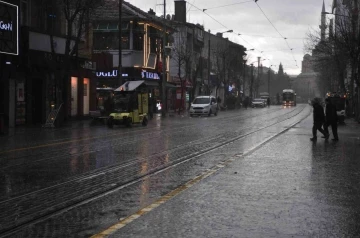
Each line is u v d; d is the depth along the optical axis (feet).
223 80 249.96
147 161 43.21
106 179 33.71
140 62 157.89
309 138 70.18
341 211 24.08
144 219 22.26
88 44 123.44
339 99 116.47
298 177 34.60
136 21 154.51
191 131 82.43
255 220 22.04
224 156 47.09
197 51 233.14
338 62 146.30
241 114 170.50
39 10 99.35
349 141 66.18
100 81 156.35
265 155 48.11
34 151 50.80
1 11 79.00
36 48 95.04
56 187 30.68
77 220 22.24
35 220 22.41
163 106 144.66
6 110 87.92
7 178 34.06
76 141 62.80
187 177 34.50
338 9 217.56
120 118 91.81
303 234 19.79
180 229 20.49
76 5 89.81
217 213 23.44
